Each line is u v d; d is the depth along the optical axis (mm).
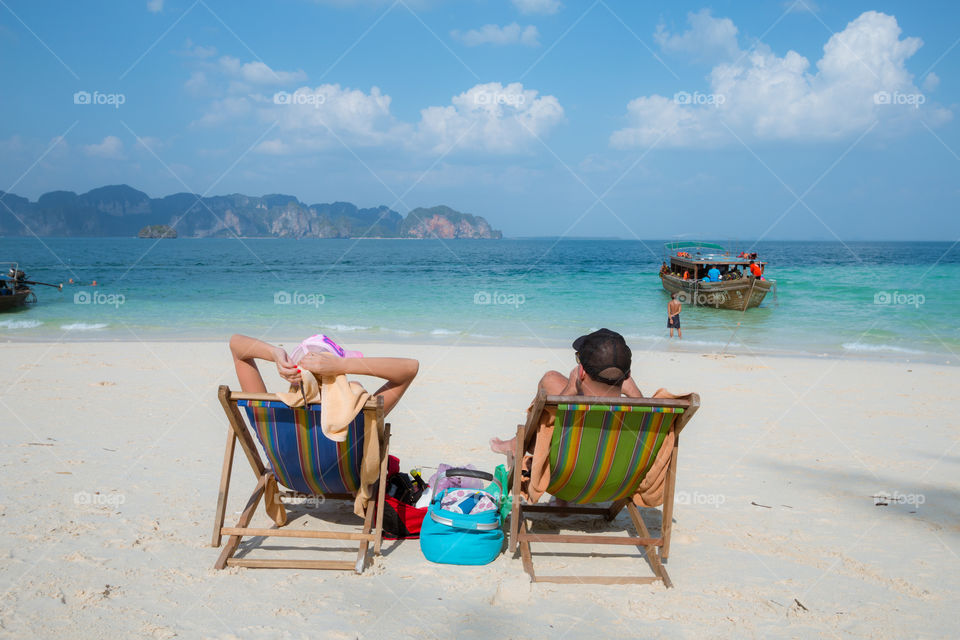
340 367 3287
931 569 3639
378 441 3438
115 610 2939
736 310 23484
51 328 16500
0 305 20188
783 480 5281
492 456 5730
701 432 6863
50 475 4855
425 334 16469
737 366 11734
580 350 3670
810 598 3260
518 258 78438
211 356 11531
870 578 3510
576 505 4684
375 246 165000
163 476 4945
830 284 33781
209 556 3570
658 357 12961
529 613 3041
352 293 29156
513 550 3693
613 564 3684
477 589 3291
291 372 3195
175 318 19188
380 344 14422
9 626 2762
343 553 3734
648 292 30062
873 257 83688
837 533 4164
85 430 6230
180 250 107250
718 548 3906
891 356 13586
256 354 3557
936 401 8680
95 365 10289
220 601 3064
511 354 12859
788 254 97312
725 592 3307
